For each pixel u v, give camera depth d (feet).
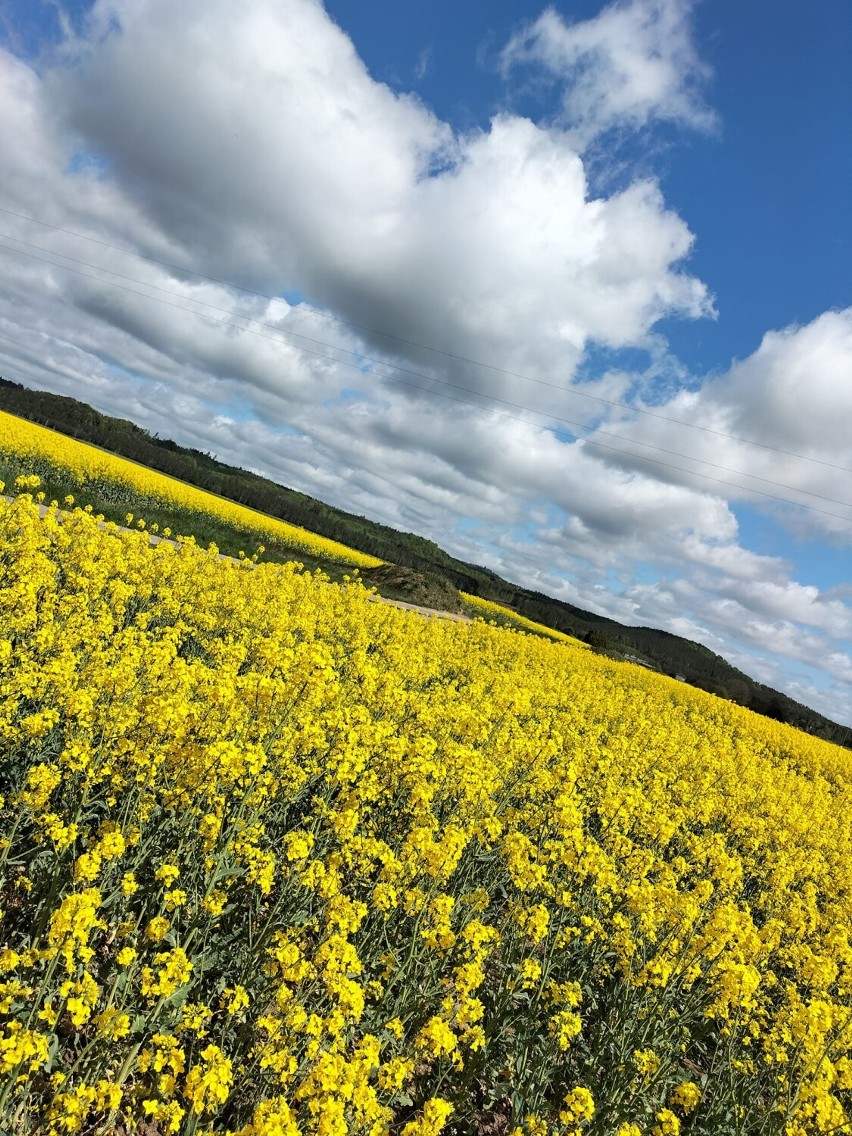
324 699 25.32
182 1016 13.04
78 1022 10.77
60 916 11.16
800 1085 16.30
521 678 60.18
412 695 34.50
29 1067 10.61
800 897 30.66
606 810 28.43
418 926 16.74
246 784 18.06
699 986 20.33
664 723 66.69
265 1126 9.89
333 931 16.25
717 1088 18.12
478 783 23.44
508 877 23.35
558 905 22.29
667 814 35.60
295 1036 13.00
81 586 34.30
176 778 17.52
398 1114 14.44
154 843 17.35
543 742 30.89
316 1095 11.46
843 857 42.11
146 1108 10.69
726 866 26.32
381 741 24.52
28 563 31.99
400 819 24.00
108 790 17.84
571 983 16.71
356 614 54.95
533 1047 16.43
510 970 18.02
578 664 98.17
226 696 19.47
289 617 45.03
